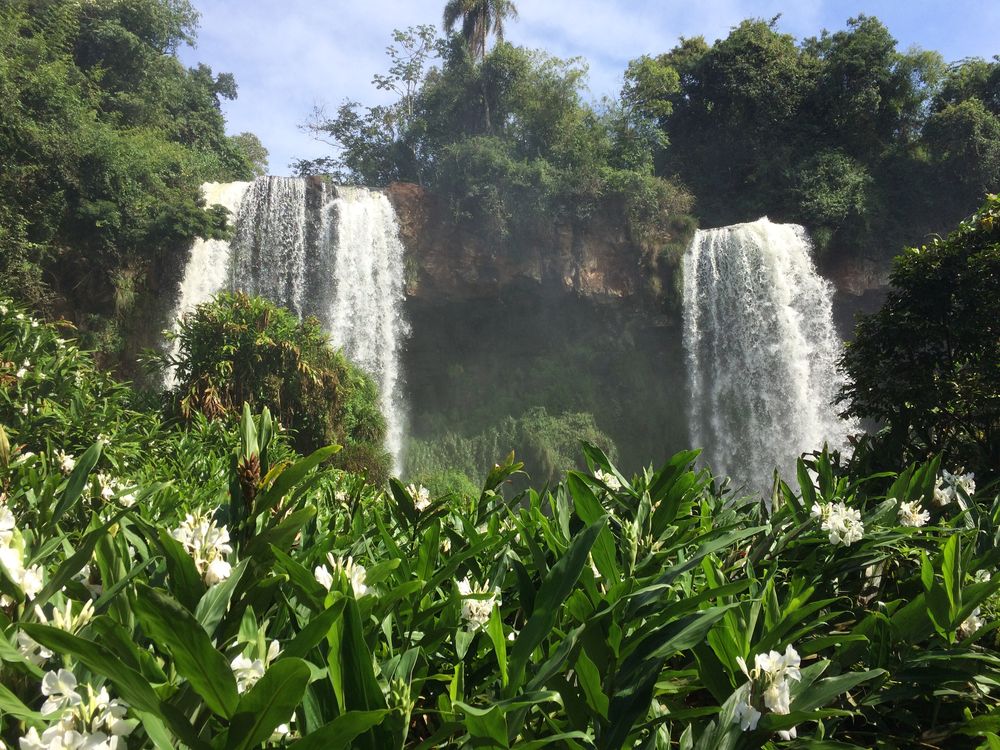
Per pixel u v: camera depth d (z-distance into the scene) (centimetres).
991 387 589
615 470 247
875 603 235
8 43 2184
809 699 150
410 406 3138
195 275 2414
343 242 2614
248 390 1150
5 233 1881
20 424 507
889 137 3672
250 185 2591
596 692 137
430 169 3259
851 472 394
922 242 3347
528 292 2978
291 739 120
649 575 184
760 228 3072
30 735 98
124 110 2850
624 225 2983
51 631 88
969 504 284
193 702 107
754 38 3609
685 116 3788
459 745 131
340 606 100
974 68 3738
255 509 134
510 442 3062
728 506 289
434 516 220
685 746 149
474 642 169
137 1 2902
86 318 2161
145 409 1072
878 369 683
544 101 3106
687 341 3086
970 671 190
